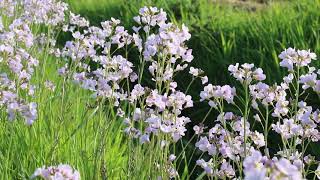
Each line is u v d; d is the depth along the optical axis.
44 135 0.75
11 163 0.70
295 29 1.34
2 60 0.71
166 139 0.57
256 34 1.38
